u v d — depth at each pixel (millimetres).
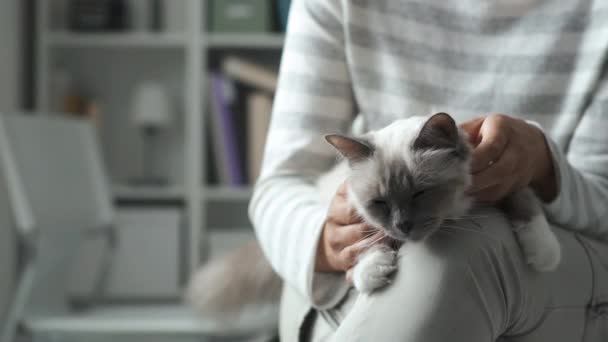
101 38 2854
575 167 1090
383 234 995
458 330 769
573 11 1189
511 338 905
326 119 1262
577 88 1152
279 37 2846
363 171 1047
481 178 938
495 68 1211
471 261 822
